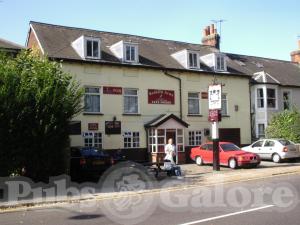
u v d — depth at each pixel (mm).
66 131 16016
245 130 31797
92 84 24953
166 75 28016
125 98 26359
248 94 32250
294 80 36719
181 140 27734
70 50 25250
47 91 15195
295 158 26234
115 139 25562
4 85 14336
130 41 27984
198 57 29688
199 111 29453
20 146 14805
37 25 26859
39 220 9969
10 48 20641
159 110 27531
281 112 31953
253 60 38500
